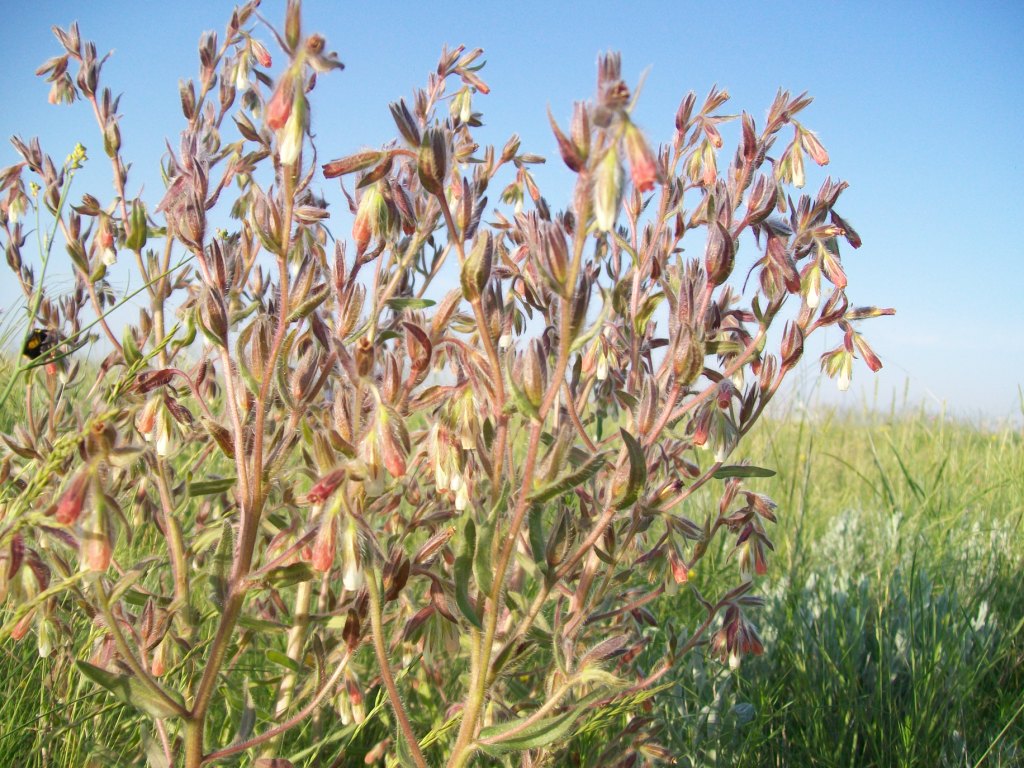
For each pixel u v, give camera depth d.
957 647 3.87
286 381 2.31
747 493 3.06
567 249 1.97
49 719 2.70
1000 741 3.47
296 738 2.97
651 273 3.02
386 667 2.21
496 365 2.19
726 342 2.82
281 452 2.29
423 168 2.10
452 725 2.71
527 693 3.04
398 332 2.85
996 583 4.89
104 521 1.89
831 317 2.88
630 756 2.98
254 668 3.02
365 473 2.05
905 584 4.61
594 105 1.87
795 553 4.79
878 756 3.42
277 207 2.22
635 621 3.44
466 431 2.41
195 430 3.21
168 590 3.43
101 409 2.28
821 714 3.53
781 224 2.75
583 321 2.08
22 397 4.19
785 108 3.09
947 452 7.17
